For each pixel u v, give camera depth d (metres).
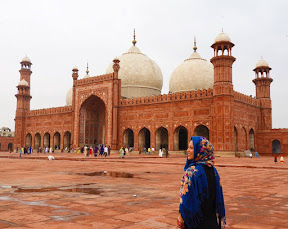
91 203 2.50
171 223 1.86
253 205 2.47
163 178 4.52
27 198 2.73
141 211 2.20
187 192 1.03
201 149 1.08
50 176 4.78
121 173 5.38
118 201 2.60
